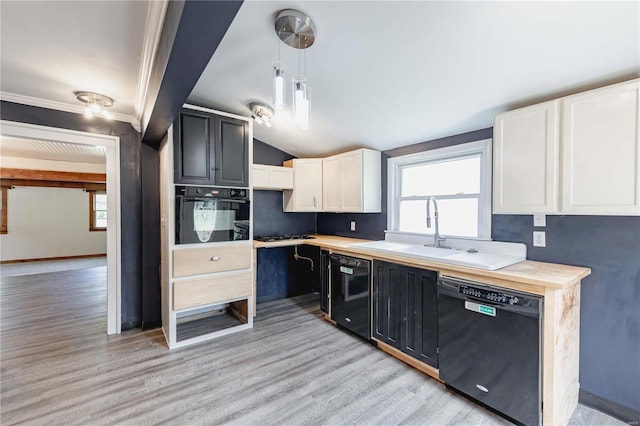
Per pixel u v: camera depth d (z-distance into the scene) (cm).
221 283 290
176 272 265
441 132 278
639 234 176
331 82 232
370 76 216
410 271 232
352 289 286
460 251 259
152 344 273
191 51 125
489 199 251
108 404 189
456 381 198
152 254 313
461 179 283
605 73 168
